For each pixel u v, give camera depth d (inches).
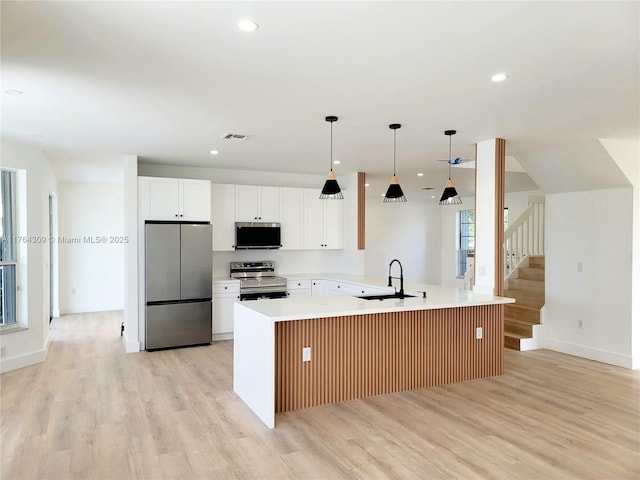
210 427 132.3
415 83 119.7
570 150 199.3
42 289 205.5
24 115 149.8
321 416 141.3
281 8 80.0
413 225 445.1
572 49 98.0
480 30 89.0
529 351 227.6
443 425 134.0
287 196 273.9
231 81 118.1
